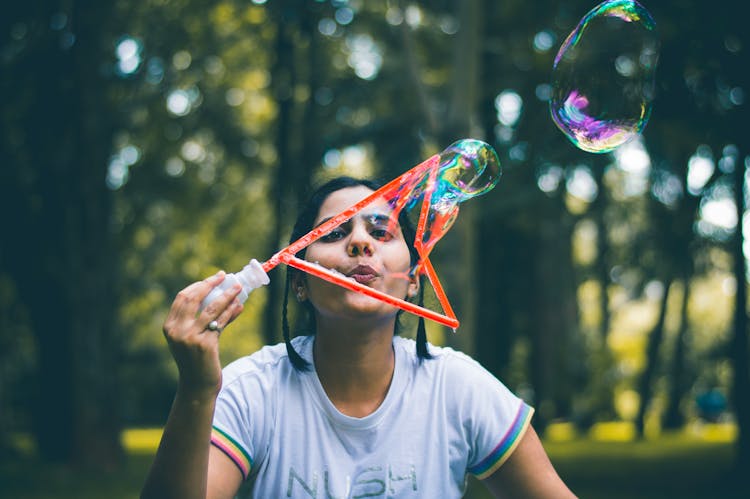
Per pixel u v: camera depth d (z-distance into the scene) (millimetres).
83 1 11695
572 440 20969
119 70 12898
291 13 11250
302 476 1869
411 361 1970
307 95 11781
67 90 12312
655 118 8633
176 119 13789
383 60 11180
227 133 13906
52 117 12477
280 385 1915
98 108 12023
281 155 11641
